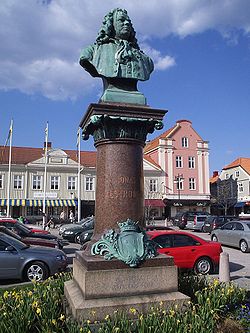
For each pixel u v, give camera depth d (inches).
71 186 1768.0
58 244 534.3
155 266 213.3
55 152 1766.7
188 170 1988.2
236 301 230.8
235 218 1096.8
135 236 218.7
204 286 250.7
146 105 248.7
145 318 181.0
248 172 2054.6
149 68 265.3
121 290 203.0
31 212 1692.9
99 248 214.8
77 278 223.0
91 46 269.3
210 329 179.6
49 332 173.6
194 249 444.5
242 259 582.6
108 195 231.6
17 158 1748.3
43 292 234.1
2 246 403.5
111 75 247.4
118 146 237.0
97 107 230.2
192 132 2031.3
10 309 202.5
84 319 187.8
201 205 1957.4
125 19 263.6
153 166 1923.0
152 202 1876.2
